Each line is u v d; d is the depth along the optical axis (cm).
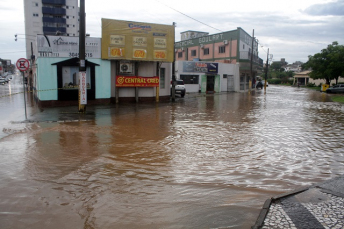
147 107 1911
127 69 2150
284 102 2577
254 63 5184
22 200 466
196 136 983
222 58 4688
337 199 450
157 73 2291
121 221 400
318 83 7338
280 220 380
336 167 654
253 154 757
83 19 1466
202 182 550
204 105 2141
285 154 762
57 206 445
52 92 1811
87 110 1678
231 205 448
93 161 679
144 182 548
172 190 509
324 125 1259
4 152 748
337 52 5106
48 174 588
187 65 3719
